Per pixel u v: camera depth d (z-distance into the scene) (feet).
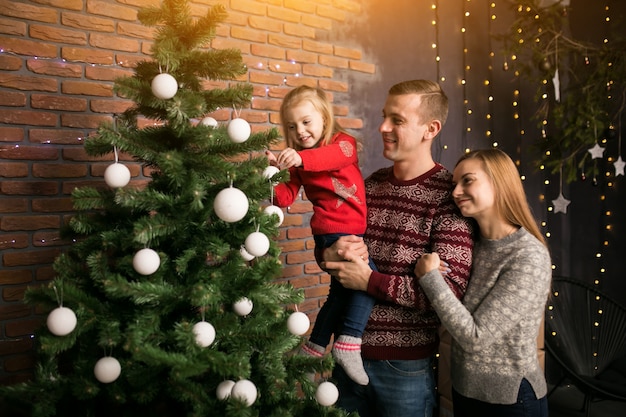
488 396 4.98
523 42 11.53
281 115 6.23
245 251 5.05
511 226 5.21
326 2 10.02
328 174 5.88
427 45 11.57
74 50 7.41
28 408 4.49
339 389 5.96
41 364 4.93
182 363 4.04
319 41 9.99
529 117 12.90
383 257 5.66
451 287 5.15
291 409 5.04
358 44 10.55
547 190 13.04
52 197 7.34
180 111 4.38
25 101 7.06
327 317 6.00
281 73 9.52
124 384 4.56
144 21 4.72
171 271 4.69
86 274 4.89
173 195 4.73
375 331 5.56
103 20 7.63
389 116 5.66
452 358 5.40
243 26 9.05
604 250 12.12
